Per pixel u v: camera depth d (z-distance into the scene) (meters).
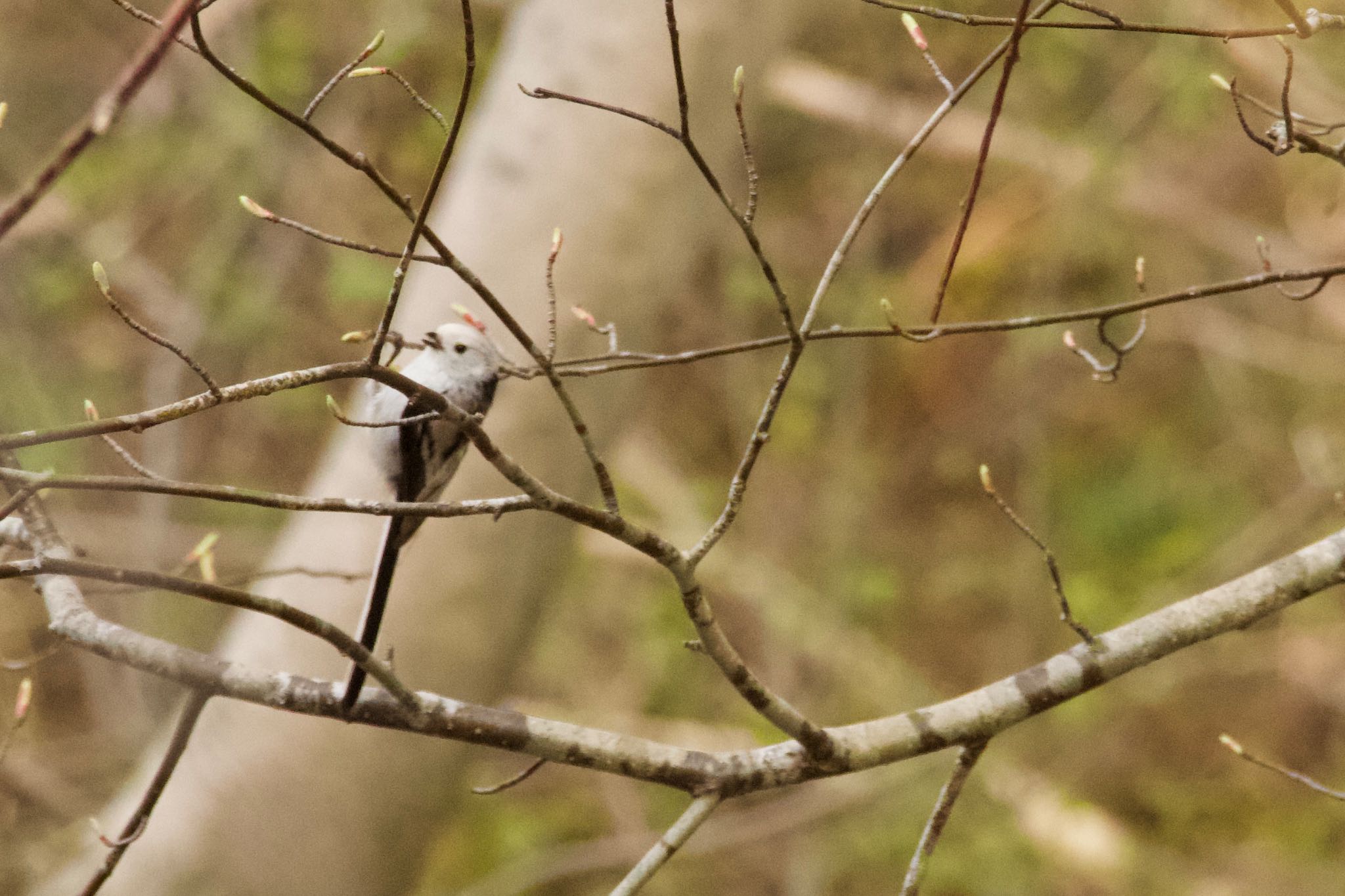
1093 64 13.83
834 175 15.35
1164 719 14.62
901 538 16.08
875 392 16.72
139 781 7.83
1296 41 10.81
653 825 12.91
